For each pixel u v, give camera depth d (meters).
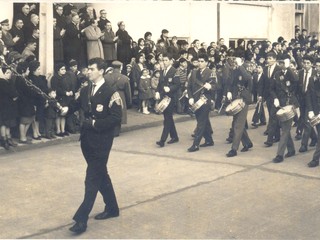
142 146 10.66
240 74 9.57
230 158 9.38
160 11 17.25
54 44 12.51
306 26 24.62
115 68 12.12
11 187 7.54
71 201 6.85
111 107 5.73
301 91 9.81
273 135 10.53
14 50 12.02
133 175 8.19
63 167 8.83
